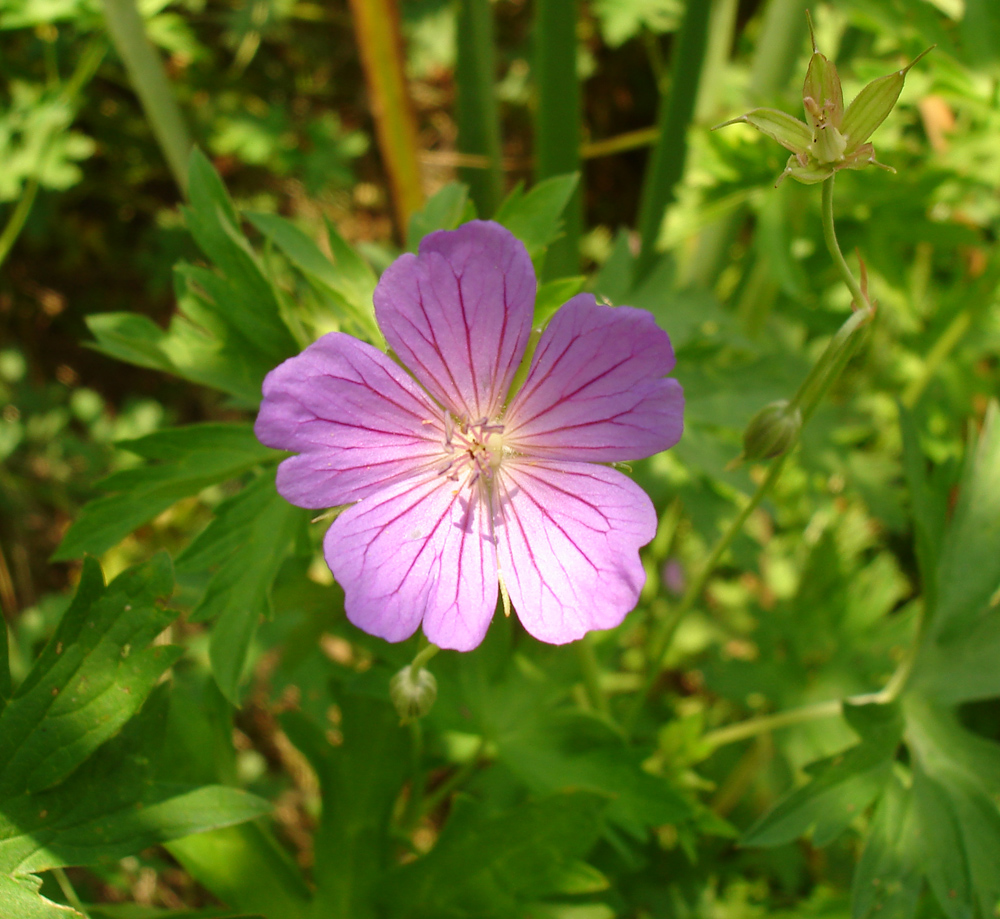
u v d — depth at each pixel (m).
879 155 0.15
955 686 0.12
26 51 0.20
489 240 0.08
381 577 0.08
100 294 0.23
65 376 0.23
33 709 0.09
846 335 0.09
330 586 0.12
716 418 0.13
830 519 0.19
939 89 0.15
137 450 0.10
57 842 0.09
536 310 0.10
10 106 0.19
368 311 0.10
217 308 0.11
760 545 0.15
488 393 0.09
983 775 0.11
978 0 0.15
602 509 0.08
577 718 0.12
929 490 0.12
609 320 0.08
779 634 0.16
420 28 0.24
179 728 0.11
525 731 0.12
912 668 0.12
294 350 0.11
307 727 0.12
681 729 0.14
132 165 0.23
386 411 0.09
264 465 0.11
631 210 0.25
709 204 0.16
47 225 0.23
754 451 0.10
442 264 0.08
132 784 0.09
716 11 0.18
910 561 0.20
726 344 0.13
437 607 0.08
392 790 0.12
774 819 0.11
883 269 0.17
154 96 0.16
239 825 0.11
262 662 0.20
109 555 0.19
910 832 0.11
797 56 0.16
